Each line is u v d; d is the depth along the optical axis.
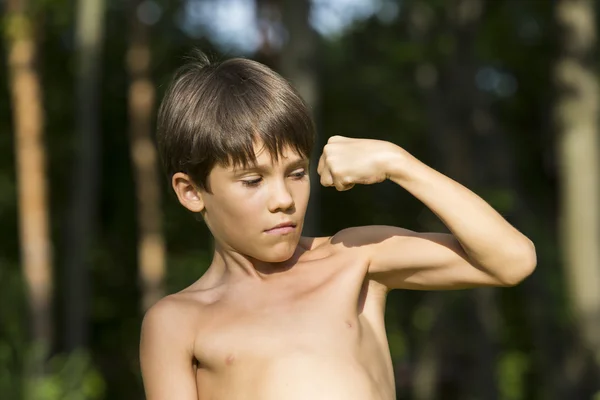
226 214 3.09
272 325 3.09
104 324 25.72
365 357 3.10
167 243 23.55
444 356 24.16
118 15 23.86
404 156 3.13
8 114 23.62
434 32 20.88
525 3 22.28
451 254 3.21
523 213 24.39
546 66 24.36
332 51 24.25
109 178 25.38
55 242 24.53
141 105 17.97
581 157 18.31
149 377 3.12
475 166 20.91
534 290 23.59
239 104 3.04
